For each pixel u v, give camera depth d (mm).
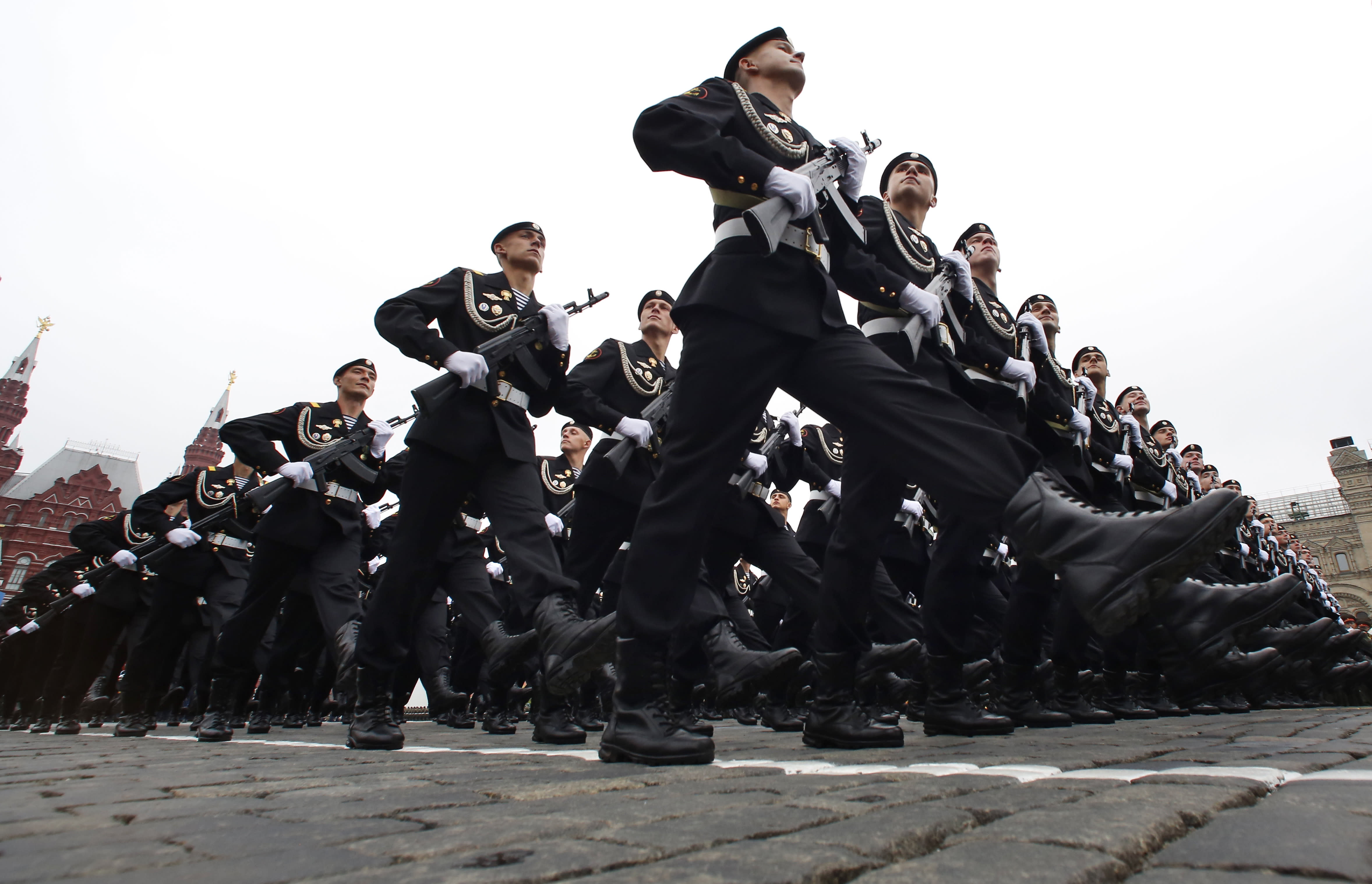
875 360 2318
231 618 4727
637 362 5062
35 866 947
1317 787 1464
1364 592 40562
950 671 3824
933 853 988
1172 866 934
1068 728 4398
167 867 942
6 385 64000
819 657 3113
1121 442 6473
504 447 3465
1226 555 8984
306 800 1545
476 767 2246
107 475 59219
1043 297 6066
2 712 9711
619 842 1056
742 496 4723
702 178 2375
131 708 5738
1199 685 4203
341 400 5594
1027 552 1928
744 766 2154
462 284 3891
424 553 3592
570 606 3168
